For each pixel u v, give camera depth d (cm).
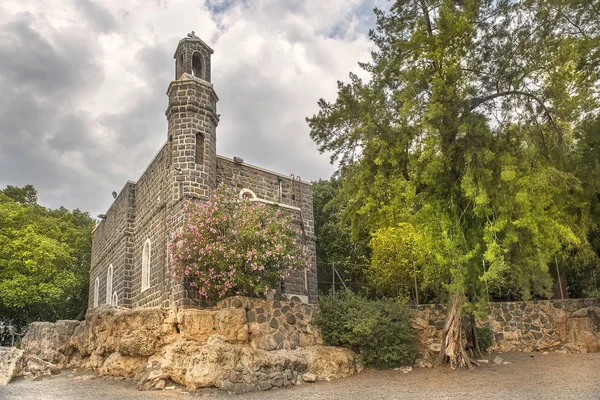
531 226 1333
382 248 2284
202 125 2123
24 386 1413
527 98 1545
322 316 1606
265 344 1446
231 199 1772
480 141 1420
